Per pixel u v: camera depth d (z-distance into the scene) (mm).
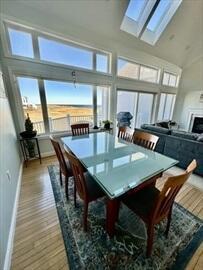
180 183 978
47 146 3365
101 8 2789
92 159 1588
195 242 1325
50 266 1122
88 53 3508
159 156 1688
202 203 1862
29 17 2490
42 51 2871
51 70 3000
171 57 5117
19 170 2488
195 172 2543
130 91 4766
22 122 2961
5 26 2436
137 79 4719
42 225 1496
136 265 1129
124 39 3719
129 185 1150
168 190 990
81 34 3111
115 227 1450
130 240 1323
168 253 1221
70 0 2512
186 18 3672
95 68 3689
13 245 1281
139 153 1764
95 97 3945
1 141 1617
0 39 2404
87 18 2898
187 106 6402
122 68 4344
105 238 1340
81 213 1649
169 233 1410
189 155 2594
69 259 1166
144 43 4059
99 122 4277
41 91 3037
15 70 2629
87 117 4078
